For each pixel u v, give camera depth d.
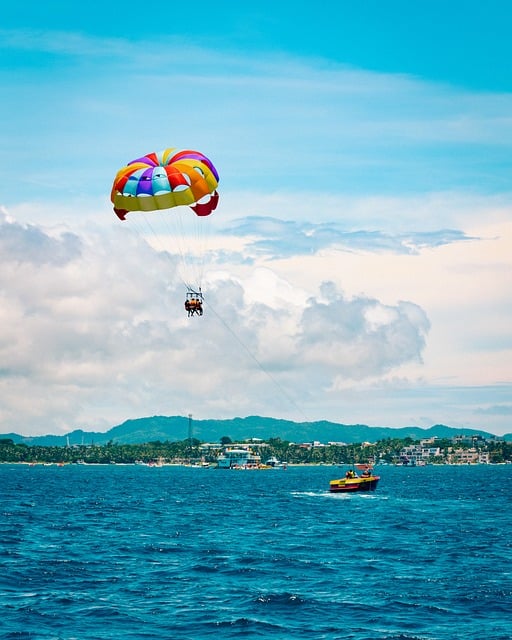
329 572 59.00
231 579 55.88
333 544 75.19
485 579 56.22
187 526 92.88
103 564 61.72
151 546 72.56
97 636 40.94
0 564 60.84
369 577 57.03
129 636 40.97
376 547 72.94
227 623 43.47
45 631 41.78
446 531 87.44
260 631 42.06
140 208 70.31
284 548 72.00
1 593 50.56
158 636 41.09
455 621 44.47
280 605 47.78
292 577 56.88
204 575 57.25
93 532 85.19
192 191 69.56
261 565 61.69
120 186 69.69
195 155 72.06
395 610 46.81
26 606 46.97
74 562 62.41
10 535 80.56
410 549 71.69
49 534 82.69
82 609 46.47
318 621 44.28
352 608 47.25
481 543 76.31
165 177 68.75
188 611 46.16
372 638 40.88
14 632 41.47
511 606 48.00
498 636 41.38
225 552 68.69
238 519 103.56
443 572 59.25
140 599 49.19
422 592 51.69
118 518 104.38
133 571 58.59
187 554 67.50
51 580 54.81
